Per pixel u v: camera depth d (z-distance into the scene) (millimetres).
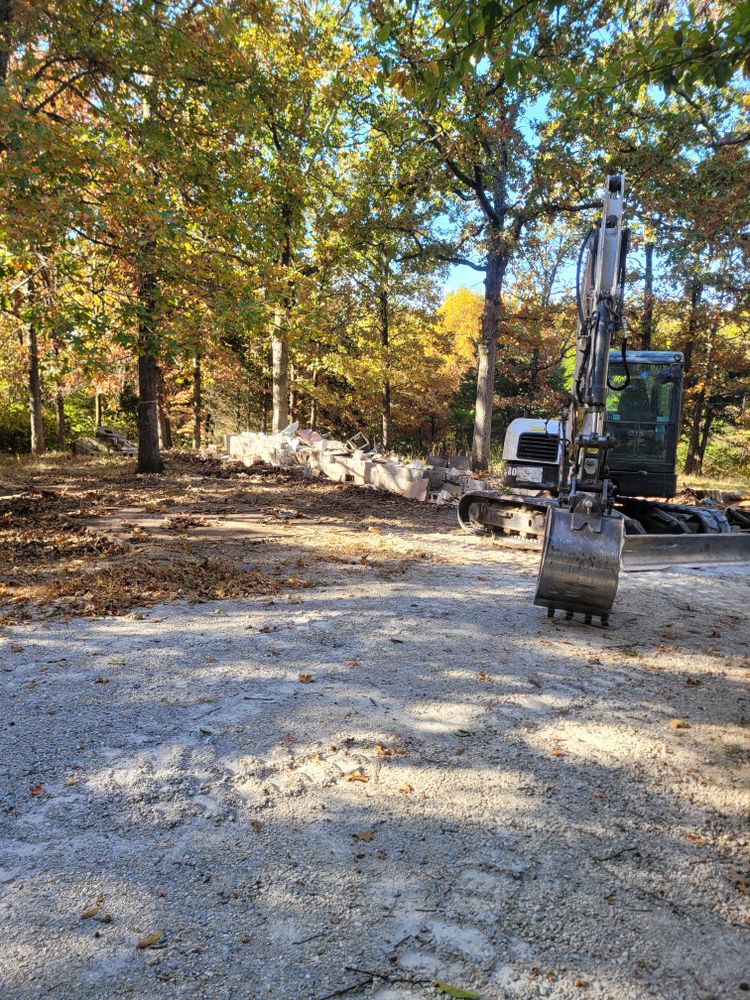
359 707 4066
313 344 24781
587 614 5887
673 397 9047
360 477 15328
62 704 4000
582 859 2750
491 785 3270
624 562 7109
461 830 2906
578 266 6297
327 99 18203
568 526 5762
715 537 7449
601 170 17578
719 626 6113
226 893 2484
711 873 2701
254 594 6527
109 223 9883
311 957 2197
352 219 19484
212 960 2174
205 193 11477
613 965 2211
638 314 25828
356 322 28453
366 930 2320
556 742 3740
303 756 3482
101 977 2096
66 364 11875
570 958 2232
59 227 9055
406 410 38156
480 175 20484
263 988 2068
